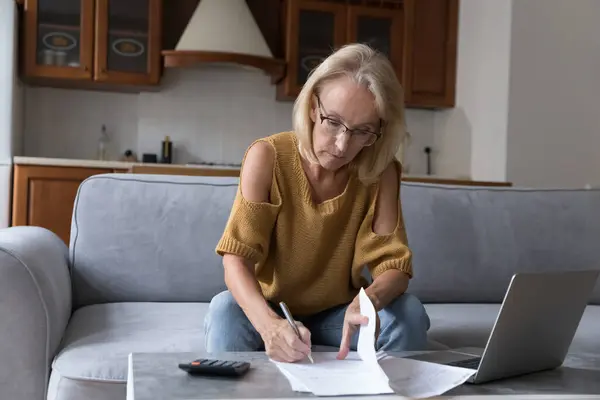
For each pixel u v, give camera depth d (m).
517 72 4.26
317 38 4.54
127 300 1.92
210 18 4.27
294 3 4.45
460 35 4.75
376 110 1.26
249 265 1.34
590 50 4.42
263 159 1.39
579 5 4.39
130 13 4.18
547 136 4.34
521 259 2.22
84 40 4.09
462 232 2.20
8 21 3.73
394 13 4.66
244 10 4.37
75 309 1.90
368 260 1.46
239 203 1.37
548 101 4.34
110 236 1.92
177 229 1.96
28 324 1.37
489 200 2.27
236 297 1.27
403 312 1.39
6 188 3.72
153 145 4.51
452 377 1.01
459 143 4.71
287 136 1.44
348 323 1.13
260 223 1.36
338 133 1.26
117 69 4.16
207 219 1.98
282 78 4.52
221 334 1.33
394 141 1.36
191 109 4.57
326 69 1.27
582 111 4.42
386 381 0.94
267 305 1.22
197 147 4.58
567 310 1.12
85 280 1.89
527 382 1.05
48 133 4.35
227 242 1.34
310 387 0.92
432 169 5.00
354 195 1.46
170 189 2.00
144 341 1.47
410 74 4.69
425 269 2.14
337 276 1.49
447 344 1.62
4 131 3.73
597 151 4.46
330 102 1.25
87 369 1.33
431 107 4.89
